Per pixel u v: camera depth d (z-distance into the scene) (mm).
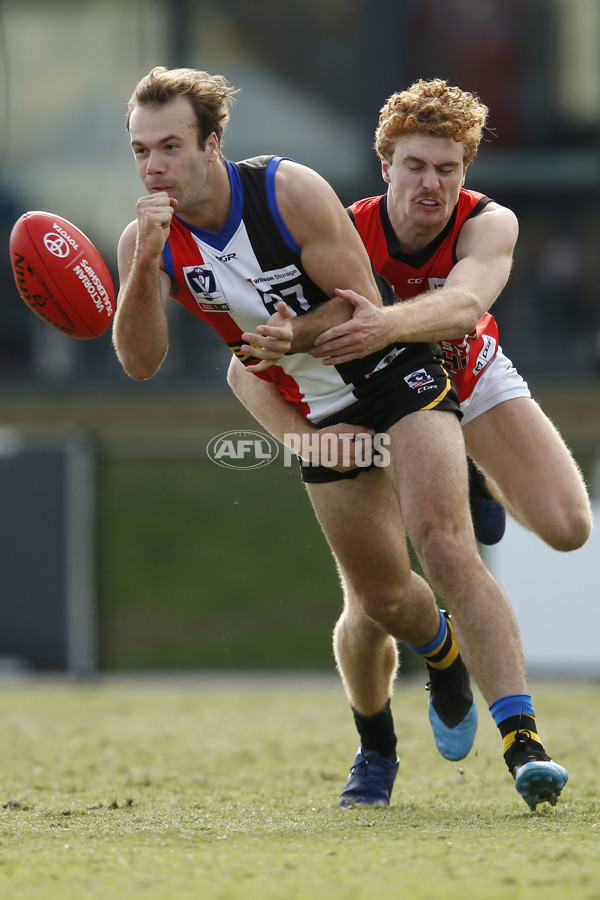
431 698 14188
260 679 27141
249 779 15938
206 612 27344
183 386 42344
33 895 8078
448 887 7992
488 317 14156
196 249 11570
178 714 23219
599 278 42219
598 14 41750
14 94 43781
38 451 28078
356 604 13195
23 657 28141
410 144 12031
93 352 43094
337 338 11039
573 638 26234
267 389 12750
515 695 11133
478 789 14859
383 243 12734
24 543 28094
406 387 11727
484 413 13852
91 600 27906
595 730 19938
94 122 43781
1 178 43875
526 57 42156
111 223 43938
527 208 42531
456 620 11250
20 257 12273
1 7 43594
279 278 11539
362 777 13586
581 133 42156
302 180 11352
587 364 42062
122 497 27750
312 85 43031
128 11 43406
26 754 18422
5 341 43312
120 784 15445
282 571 26656
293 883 8266
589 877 8242
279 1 42938
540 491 13406
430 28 42375
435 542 11156
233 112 43219
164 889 8180
